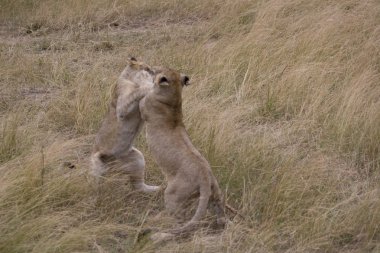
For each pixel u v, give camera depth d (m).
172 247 8.84
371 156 11.45
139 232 9.21
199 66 14.92
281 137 11.98
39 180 10.11
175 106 9.71
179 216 9.41
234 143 11.46
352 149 11.61
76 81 14.51
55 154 10.97
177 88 9.70
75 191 10.17
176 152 9.41
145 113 9.83
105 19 19.05
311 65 14.15
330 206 9.83
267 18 16.86
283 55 14.77
